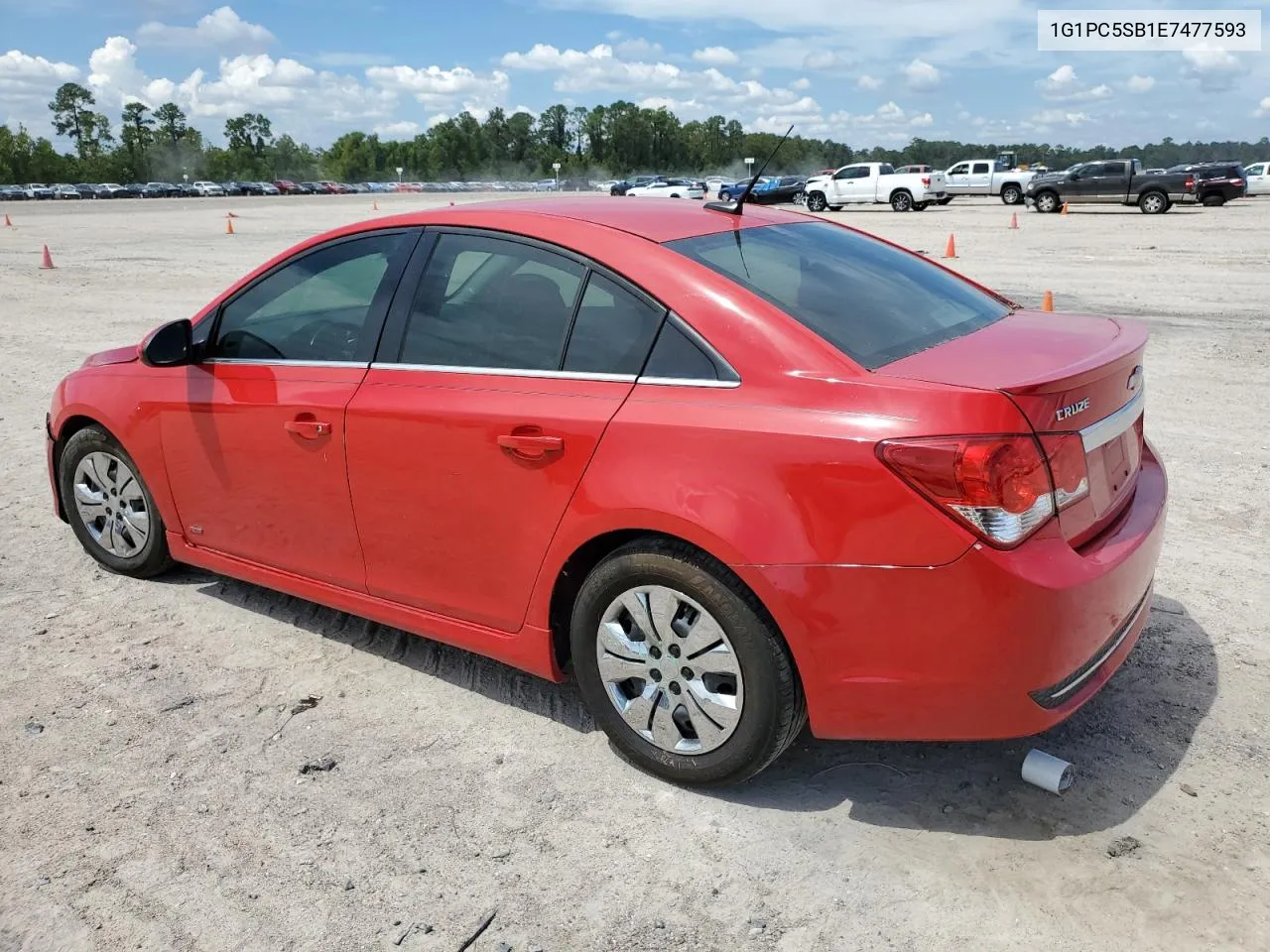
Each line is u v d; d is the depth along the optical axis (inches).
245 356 159.0
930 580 100.5
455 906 104.2
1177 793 118.3
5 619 172.4
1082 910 100.6
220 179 6697.8
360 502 142.6
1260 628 157.9
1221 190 1296.8
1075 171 1342.3
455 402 130.0
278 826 117.3
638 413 115.3
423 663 156.0
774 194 1830.7
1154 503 124.4
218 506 163.9
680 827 115.6
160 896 106.4
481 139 7057.1
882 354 112.2
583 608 123.6
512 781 125.1
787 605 106.0
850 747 130.8
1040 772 119.3
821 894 104.3
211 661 157.5
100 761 130.8
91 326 514.3
